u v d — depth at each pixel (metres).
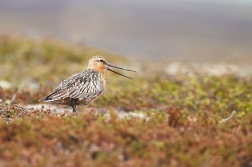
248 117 12.11
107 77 23.00
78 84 13.69
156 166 9.38
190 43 44.50
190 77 20.38
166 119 11.64
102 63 14.91
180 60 30.12
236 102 15.86
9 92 16.69
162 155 9.55
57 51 28.94
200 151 9.93
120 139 9.89
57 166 9.32
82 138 10.03
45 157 9.48
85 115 11.21
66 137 10.02
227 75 20.67
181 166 9.41
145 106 16.41
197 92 17.41
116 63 28.69
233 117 12.65
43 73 22.95
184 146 9.91
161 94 17.58
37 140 9.94
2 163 9.42
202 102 16.23
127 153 9.66
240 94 17.06
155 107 16.45
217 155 9.84
